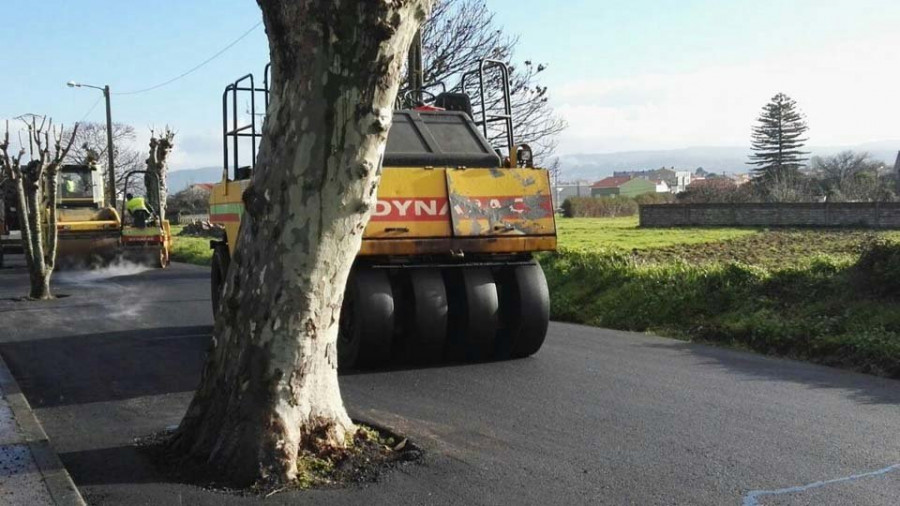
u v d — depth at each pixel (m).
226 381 5.36
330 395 5.57
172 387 8.15
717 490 5.18
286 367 5.23
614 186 147.50
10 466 5.38
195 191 73.75
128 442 6.20
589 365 9.02
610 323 12.43
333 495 5.05
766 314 10.84
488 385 8.05
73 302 15.40
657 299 12.30
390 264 8.69
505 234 8.79
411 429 6.46
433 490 5.16
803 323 10.06
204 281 19.73
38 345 10.63
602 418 6.82
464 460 5.73
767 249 22.11
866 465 5.64
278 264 5.11
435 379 8.34
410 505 4.91
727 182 81.69
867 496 5.08
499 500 5.00
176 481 5.27
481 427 6.55
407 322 8.88
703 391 7.77
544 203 9.00
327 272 5.18
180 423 6.18
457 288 9.09
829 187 58.91
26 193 16.59
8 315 13.59
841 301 10.67
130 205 23.81
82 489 5.18
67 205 24.67
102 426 6.70
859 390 7.82
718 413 6.98
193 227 45.66
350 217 5.11
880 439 6.23
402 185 8.49
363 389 7.91
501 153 9.82
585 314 13.02
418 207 8.52
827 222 34.84
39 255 15.91
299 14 4.74
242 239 5.36
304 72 4.85
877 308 10.13
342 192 5.00
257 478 5.15
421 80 17.70
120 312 13.84
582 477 5.40
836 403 7.32
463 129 9.54
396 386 8.03
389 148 8.98
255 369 5.22
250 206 5.18
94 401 7.59
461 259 9.01
